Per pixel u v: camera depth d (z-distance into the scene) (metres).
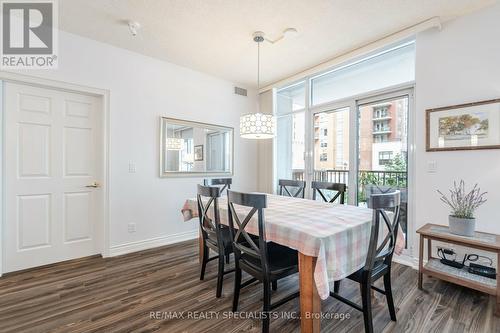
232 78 4.09
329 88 3.68
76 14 2.39
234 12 2.34
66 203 2.82
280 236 1.64
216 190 2.08
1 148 2.45
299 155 4.11
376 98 3.14
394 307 1.88
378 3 2.20
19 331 1.64
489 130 2.21
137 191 3.22
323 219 1.79
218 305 1.98
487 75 2.23
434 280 2.39
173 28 2.62
